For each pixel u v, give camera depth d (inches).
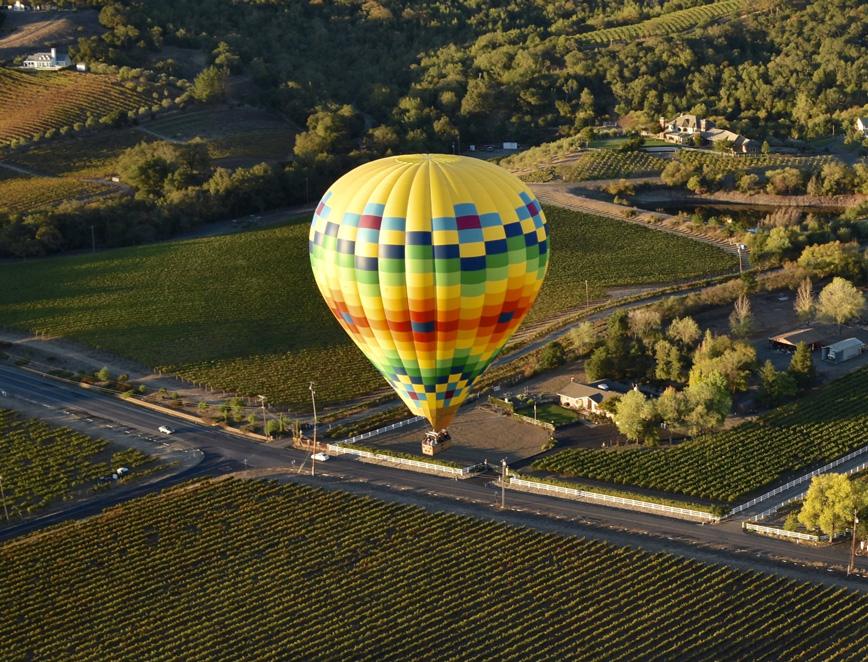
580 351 4763.8
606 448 3966.5
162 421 4362.7
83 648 3029.0
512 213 2955.2
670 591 3117.6
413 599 3142.2
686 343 4603.8
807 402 4210.1
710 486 3663.9
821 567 3223.4
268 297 5723.4
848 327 4948.3
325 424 4288.9
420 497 3698.3
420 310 2935.5
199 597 3216.0
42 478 3937.0
